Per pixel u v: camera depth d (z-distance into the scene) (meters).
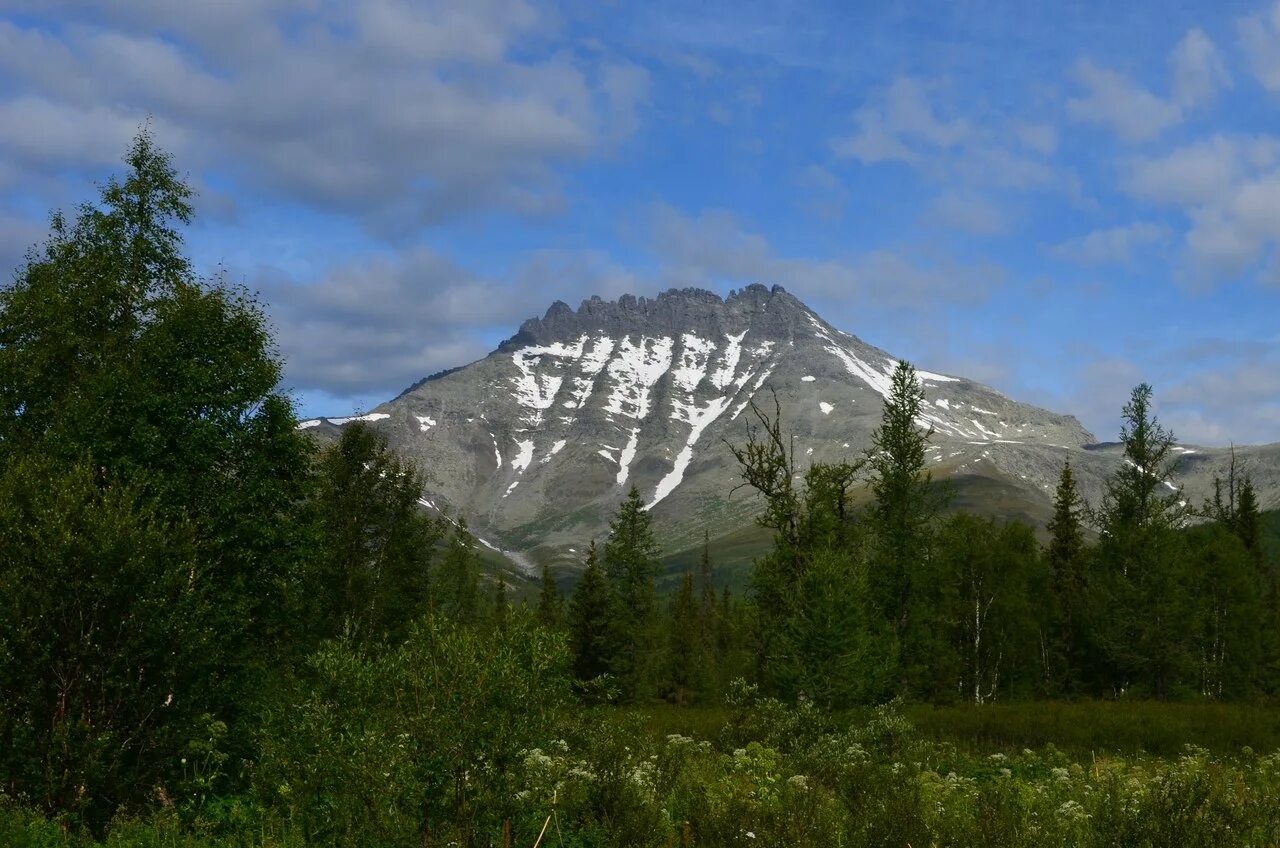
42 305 25.98
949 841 8.10
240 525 22.47
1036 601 55.34
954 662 45.97
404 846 7.39
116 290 26.91
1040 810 9.91
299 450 25.03
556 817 8.30
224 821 10.20
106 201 28.28
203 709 13.63
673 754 11.49
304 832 8.39
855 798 9.55
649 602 66.88
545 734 8.12
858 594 32.12
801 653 31.45
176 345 23.78
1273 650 54.78
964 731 27.34
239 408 23.84
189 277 27.55
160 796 10.80
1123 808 8.15
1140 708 32.72
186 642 13.10
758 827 8.70
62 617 12.23
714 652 76.00
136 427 21.92
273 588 23.23
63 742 11.34
